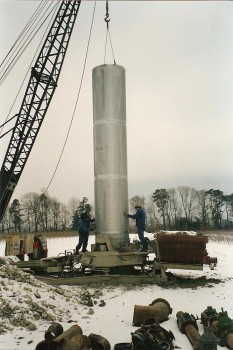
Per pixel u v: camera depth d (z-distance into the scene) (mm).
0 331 6691
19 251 16016
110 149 12805
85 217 13297
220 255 21328
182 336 6703
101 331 6984
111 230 12617
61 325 6871
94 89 13336
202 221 74750
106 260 12148
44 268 13211
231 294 10125
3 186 18750
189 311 8352
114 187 12719
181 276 13875
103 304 9086
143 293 10383
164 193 82562
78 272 13250
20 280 9250
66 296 9484
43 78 18438
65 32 18250
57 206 90000
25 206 83938
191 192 81312
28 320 7277
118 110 13023
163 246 12031
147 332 5805
